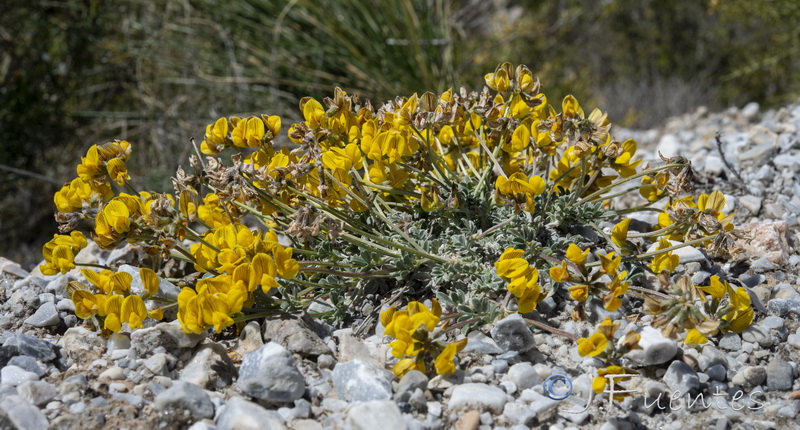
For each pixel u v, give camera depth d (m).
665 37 2.83
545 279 0.91
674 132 1.46
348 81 1.71
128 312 0.86
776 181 1.10
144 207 0.89
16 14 1.94
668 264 0.89
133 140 1.87
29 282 0.96
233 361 0.88
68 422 0.82
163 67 1.90
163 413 0.83
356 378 0.84
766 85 2.59
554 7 2.82
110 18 1.97
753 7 2.14
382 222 0.95
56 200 0.91
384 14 1.75
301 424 0.82
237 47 1.79
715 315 0.88
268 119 0.93
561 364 0.88
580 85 2.39
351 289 0.94
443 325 0.87
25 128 1.91
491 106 0.93
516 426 0.83
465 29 2.35
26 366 0.86
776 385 0.86
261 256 0.86
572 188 0.97
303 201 0.93
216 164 0.91
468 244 0.92
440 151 0.97
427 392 0.85
